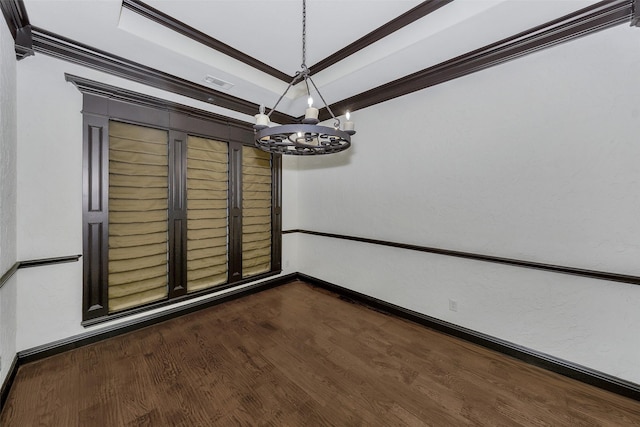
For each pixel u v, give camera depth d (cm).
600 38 175
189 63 240
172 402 171
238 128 339
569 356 192
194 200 302
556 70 191
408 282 284
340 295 355
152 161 268
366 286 326
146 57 229
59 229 216
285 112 361
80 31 195
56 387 182
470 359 216
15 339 196
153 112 266
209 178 314
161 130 274
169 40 220
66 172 218
